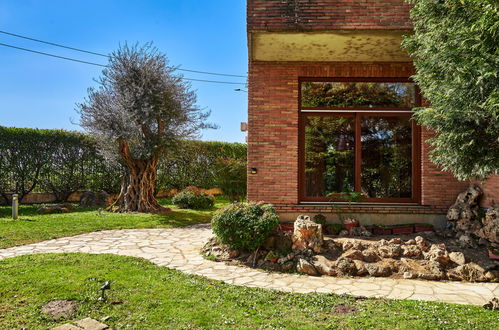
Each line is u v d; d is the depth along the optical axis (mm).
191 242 7832
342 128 8188
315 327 3416
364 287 4895
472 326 3459
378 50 7285
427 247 6133
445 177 7723
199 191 14750
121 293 4270
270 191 7793
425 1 4457
